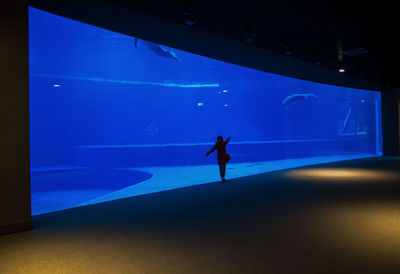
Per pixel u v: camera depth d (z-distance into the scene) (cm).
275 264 302
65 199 1359
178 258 325
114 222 489
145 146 1866
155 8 599
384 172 1117
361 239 378
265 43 863
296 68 1179
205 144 1934
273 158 2130
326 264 299
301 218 494
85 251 352
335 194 705
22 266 308
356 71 1270
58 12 604
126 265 307
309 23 727
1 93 428
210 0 582
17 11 446
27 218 448
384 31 792
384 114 1831
